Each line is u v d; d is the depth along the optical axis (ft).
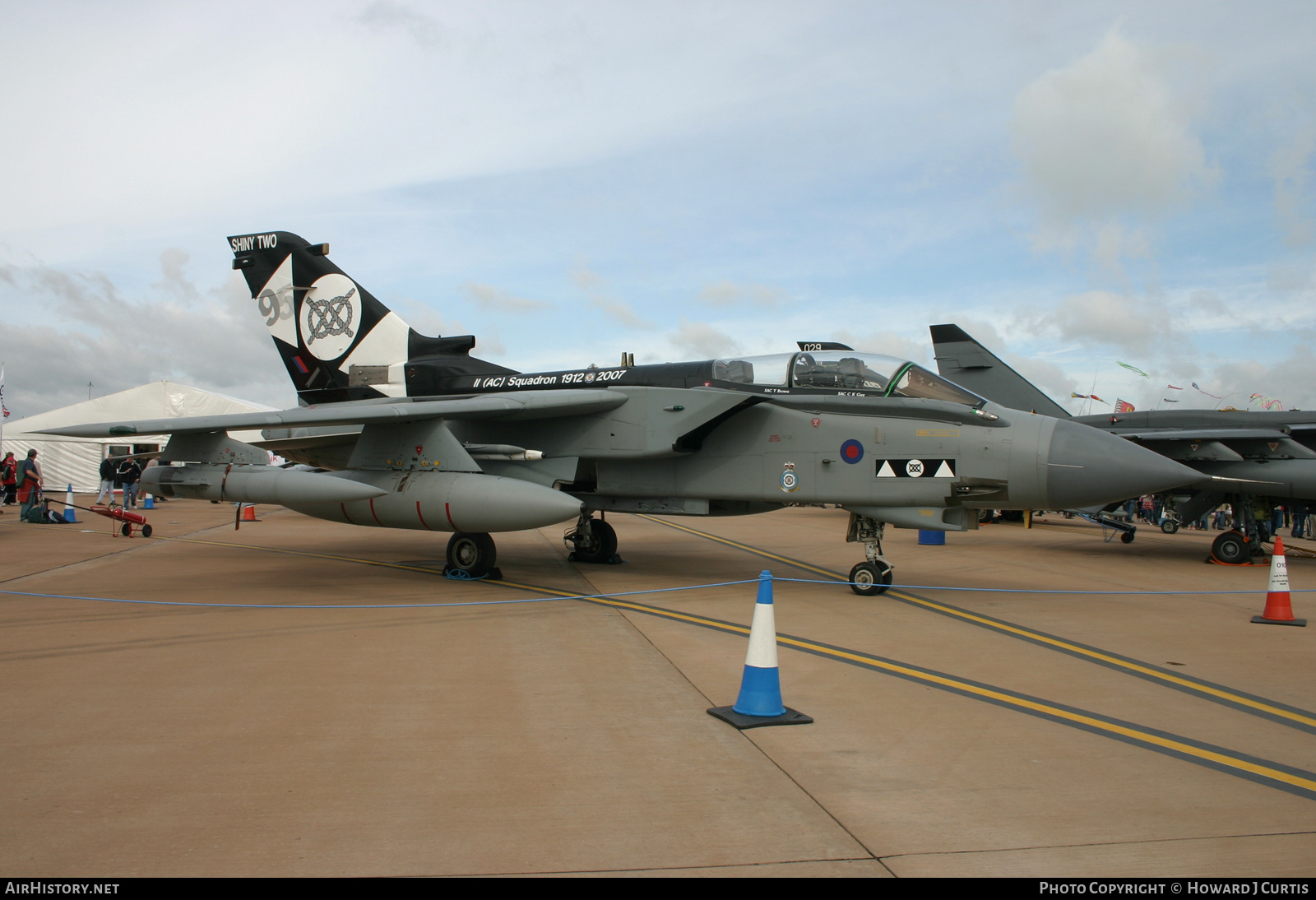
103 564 37.60
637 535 59.62
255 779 12.24
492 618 25.43
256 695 16.66
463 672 18.75
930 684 18.20
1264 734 15.15
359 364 47.01
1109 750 14.08
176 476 34.22
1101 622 26.09
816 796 11.90
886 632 24.02
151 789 11.82
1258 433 44.06
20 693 16.66
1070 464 28.07
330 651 20.75
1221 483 44.75
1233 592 32.55
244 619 24.76
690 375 35.42
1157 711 16.48
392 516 33.09
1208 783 12.66
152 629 23.29
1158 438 46.29
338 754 13.35
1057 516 87.45
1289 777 13.00
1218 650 22.15
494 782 12.23
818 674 18.99
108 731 14.33
